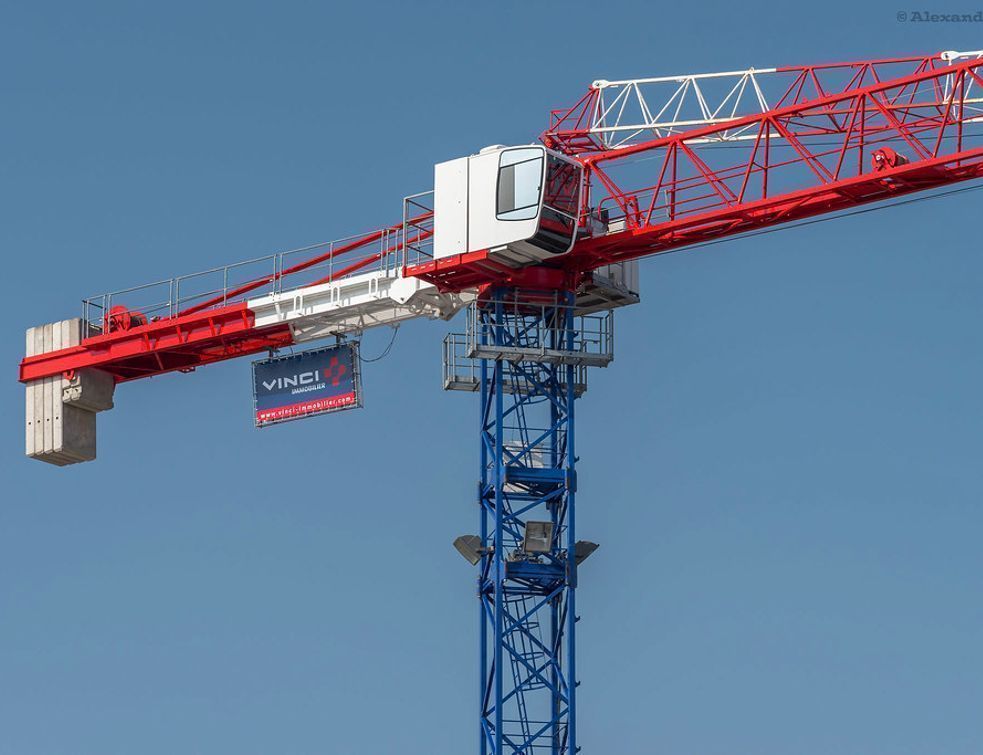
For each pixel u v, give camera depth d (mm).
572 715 104375
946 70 99750
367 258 114375
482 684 105500
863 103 101125
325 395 114375
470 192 105562
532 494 107438
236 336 117312
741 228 104938
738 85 118000
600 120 120750
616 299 110562
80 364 122125
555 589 106375
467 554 106562
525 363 108312
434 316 112062
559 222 105000
